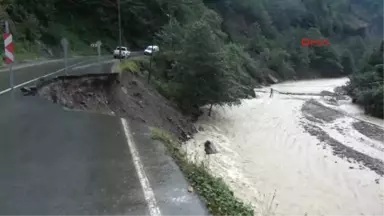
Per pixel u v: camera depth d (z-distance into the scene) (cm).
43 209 487
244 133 2697
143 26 5978
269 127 2945
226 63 3038
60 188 557
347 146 2423
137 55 4231
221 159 1859
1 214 468
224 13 8800
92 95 1703
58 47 4350
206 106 3359
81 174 621
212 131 2636
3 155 698
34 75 1797
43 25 4528
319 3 13588
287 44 9906
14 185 561
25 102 1195
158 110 2341
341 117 3694
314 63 10038
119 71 2200
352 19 15338
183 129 2381
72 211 486
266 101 4519
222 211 569
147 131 989
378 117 3925
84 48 4909
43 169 634
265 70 7438
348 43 13088
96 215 478
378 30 17638
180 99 2964
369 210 1443
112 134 912
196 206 537
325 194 1562
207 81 2939
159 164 710
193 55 2859
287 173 1784
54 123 969
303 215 1337
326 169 1897
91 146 790
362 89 5097
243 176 1653
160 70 3434
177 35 3762
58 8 5312
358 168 1936
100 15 5666
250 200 1350
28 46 3588
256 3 9938
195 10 6625
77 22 5384
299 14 12294
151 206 518
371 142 2611
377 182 1739
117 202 523
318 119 3466
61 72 1992
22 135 835
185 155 981
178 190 588
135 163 700
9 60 1363
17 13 3909
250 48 8131
